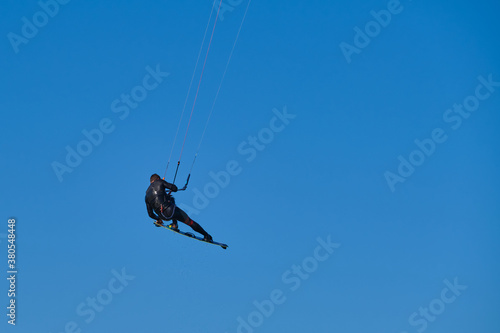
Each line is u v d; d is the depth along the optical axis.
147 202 57.31
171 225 57.25
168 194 57.34
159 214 56.84
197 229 57.66
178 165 58.28
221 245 58.16
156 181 57.59
